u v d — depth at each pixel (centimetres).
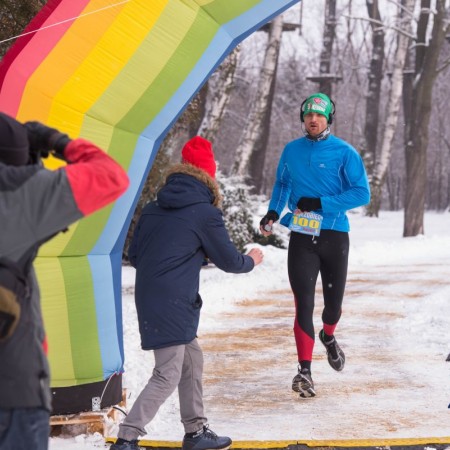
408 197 4844
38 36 872
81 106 881
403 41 6125
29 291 485
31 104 866
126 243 2995
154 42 882
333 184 1120
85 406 916
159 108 932
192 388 850
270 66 4841
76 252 906
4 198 468
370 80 8212
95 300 920
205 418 859
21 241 474
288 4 945
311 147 1127
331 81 7450
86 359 913
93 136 899
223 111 3972
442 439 883
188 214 816
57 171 475
